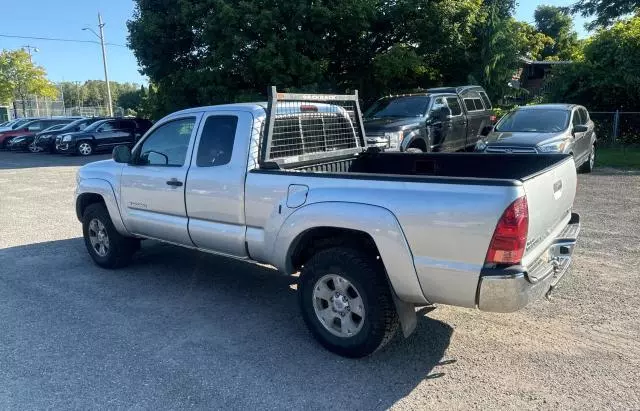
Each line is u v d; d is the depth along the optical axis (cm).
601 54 1892
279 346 421
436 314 475
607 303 487
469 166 506
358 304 386
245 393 352
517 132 1109
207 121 497
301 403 339
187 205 506
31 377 376
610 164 1424
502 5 2253
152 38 1970
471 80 2011
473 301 337
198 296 537
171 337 440
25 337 442
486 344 415
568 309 476
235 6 1770
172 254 692
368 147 588
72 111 6456
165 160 540
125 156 575
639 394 340
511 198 316
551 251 383
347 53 2030
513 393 345
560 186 399
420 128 1111
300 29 1802
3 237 807
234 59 1805
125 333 448
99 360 400
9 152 2652
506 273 321
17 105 5897
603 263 598
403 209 350
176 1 1908
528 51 2988
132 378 373
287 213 414
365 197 370
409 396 345
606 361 383
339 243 409
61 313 495
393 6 1914
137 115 2692
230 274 606
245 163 455
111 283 581
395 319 379
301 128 505
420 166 540
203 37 1834
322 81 1866
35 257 693
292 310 497
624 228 749
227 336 441
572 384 354
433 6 1877
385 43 2031
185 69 2019
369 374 375
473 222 325
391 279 362
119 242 615
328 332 405
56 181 1459
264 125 461
